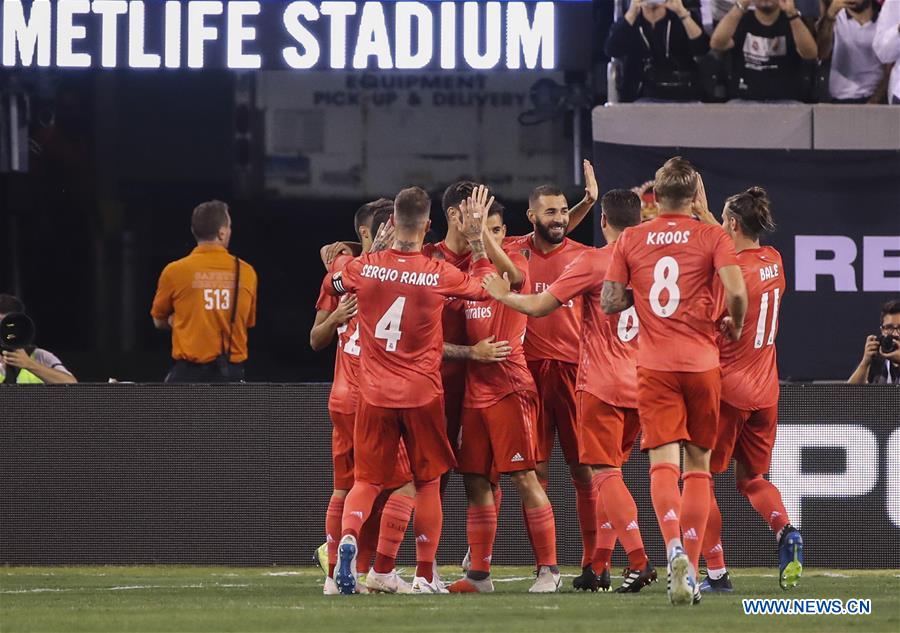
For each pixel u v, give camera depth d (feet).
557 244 72.59
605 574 69.36
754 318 65.72
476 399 67.87
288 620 53.16
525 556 85.46
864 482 84.58
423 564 67.10
